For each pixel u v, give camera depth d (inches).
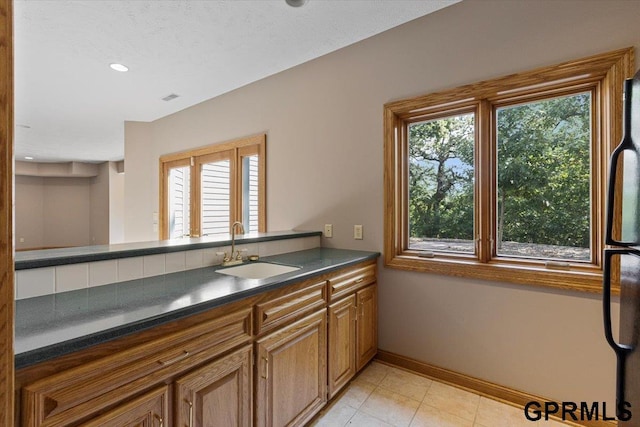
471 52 79.0
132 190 167.3
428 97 84.7
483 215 79.7
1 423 19.4
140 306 41.8
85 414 32.1
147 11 78.8
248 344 51.1
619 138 62.1
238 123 131.3
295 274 61.4
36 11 77.2
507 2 74.4
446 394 77.9
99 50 96.7
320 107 107.0
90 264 52.0
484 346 78.2
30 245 342.6
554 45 68.8
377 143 94.7
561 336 69.0
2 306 19.6
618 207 62.3
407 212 95.0
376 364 92.5
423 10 83.0
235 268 72.6
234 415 48.1
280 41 95.5
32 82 118.1
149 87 125.7
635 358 37.9
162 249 62.4
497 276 75.7
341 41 97.0
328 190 105.6
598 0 64.2
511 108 78.9
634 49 61.0
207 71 113.9
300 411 61.5
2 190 19.5
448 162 88.2
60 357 30.8
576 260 71.0
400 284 90.9
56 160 308.2
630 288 40.4
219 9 79.3
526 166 77.0
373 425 66.7
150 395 37.6
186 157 151.4
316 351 66.3
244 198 131.9
